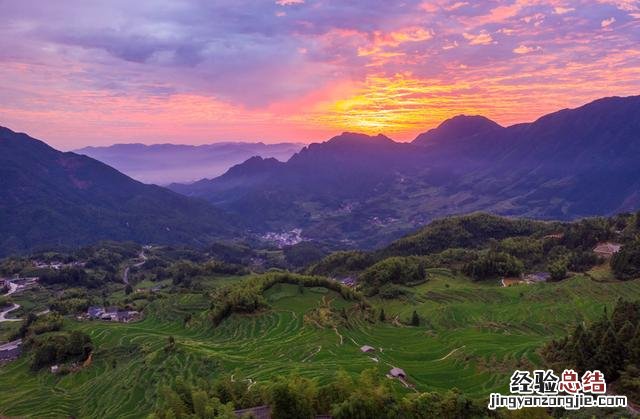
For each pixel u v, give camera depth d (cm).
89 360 15175
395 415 6831
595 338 8725
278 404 6962
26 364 15962
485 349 11488
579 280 17975
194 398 7256
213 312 17112
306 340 13712
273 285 19400
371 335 14750
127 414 10262
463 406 7038
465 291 19888
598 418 6781
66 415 11556
